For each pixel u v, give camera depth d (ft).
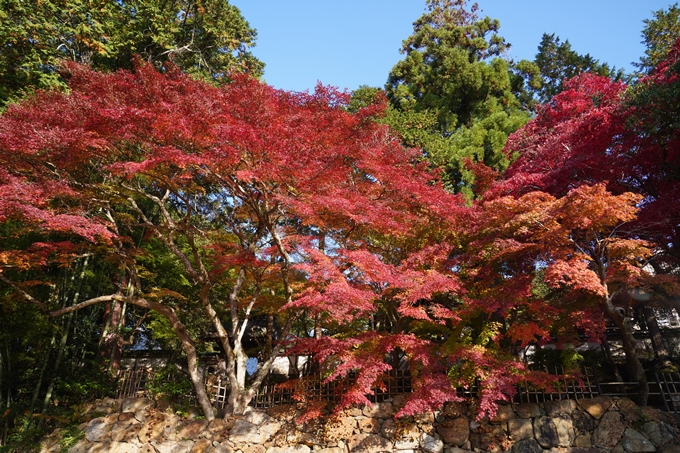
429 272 33.99
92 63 58.65
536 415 34.55
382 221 34.45
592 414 33.86
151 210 52.85
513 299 34.30
